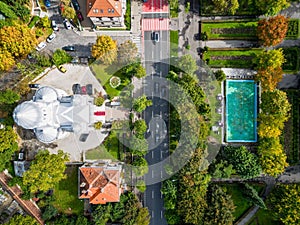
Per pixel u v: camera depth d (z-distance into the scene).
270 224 119.25
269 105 108.81
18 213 116.62
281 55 108.75
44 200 115.00
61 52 113.69
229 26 117.31
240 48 117.06
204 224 108.88
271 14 113.44
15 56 111.19
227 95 117.94
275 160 110.62
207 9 116.00
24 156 116.31
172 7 115.56
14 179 112.44
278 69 109.94
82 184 107.31
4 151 108.25
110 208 112.38
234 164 112.88
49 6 116.25
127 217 112.06
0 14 108.12
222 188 116.00
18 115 98.44
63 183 117.56
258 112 117.88
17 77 116.31
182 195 109.38
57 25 117.12
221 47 118.19
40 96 106.44
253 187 118.69
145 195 118.25
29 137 117.25
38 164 105.69
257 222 119.44
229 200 112.12
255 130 118.19
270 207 114.06
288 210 108.81
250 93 118.19
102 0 101.44
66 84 117.62
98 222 111.81
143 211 112.81
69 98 111.00
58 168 107.25
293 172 119.56
